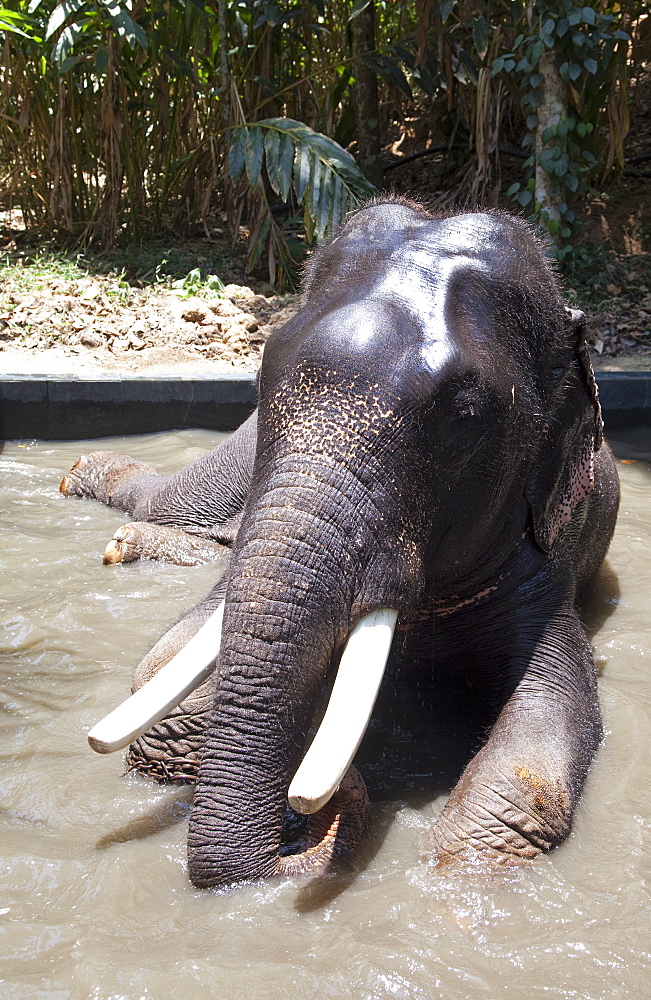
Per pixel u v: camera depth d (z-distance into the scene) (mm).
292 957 2207
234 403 7281
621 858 2662
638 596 4531
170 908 2371
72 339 8102
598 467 4297
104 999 2062
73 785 2951
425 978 2158
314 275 3172
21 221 12094
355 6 10219
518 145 12094
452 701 3631
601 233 10523
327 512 2420
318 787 2133
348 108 11609
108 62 9797
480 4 9930
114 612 4160
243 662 2322
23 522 5273
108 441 7035
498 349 2889
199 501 5164
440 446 2684
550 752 2887
